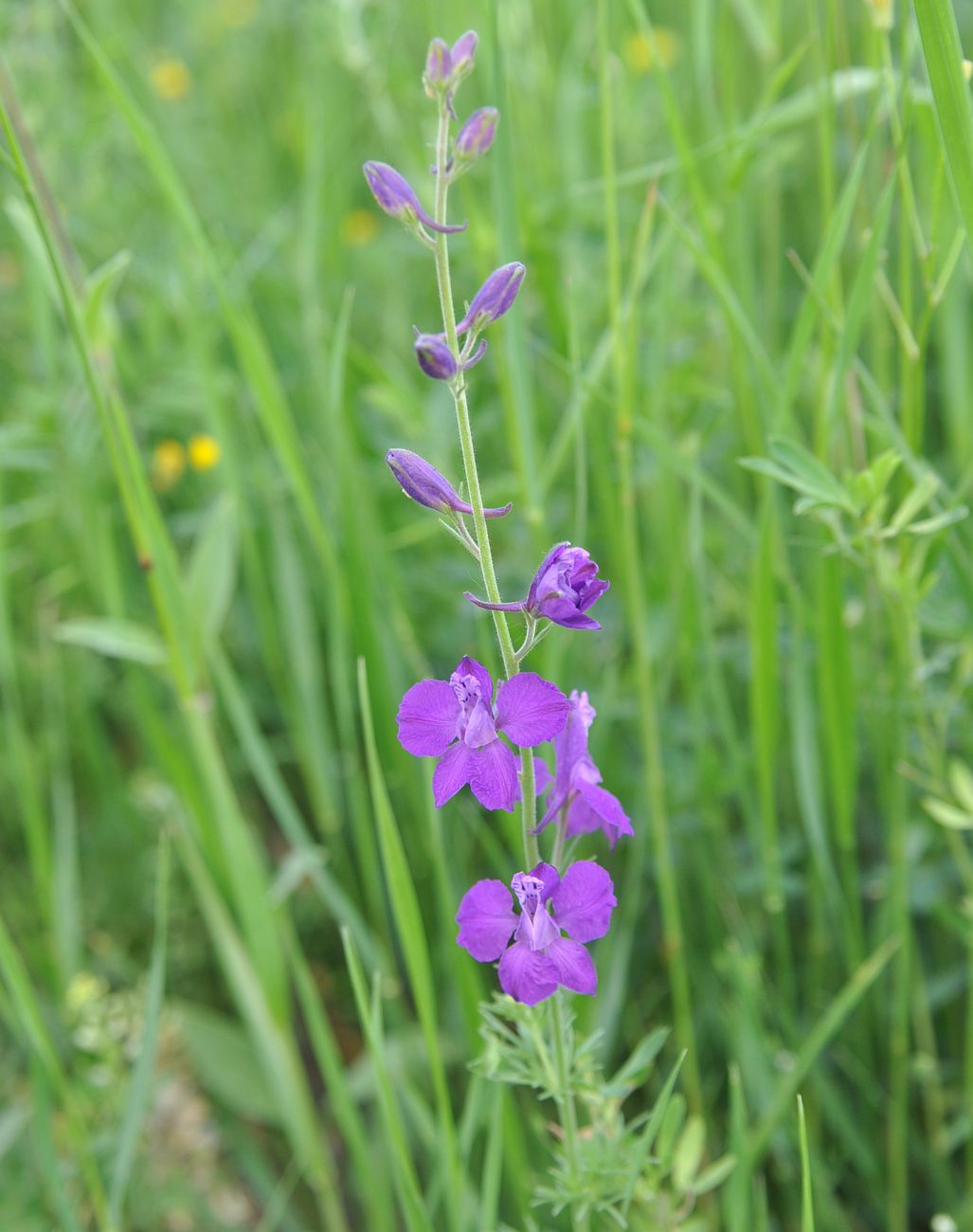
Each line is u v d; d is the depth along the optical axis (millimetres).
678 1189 399
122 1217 482
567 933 326
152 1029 426
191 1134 499
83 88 752
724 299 428
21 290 711
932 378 616
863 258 393
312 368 571
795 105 449
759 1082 447
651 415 490
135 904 581
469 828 531
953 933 500
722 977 497
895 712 441
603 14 425
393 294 689
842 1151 488
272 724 637
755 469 394
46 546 648
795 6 637
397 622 526
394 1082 488
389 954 504
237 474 522
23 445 581
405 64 665
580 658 538
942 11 333
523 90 636
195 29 975
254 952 459
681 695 557
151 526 441
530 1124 472
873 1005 490
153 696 621
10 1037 523
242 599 646
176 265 633
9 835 613
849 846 454
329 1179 483
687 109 636
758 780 515
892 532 401
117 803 596
